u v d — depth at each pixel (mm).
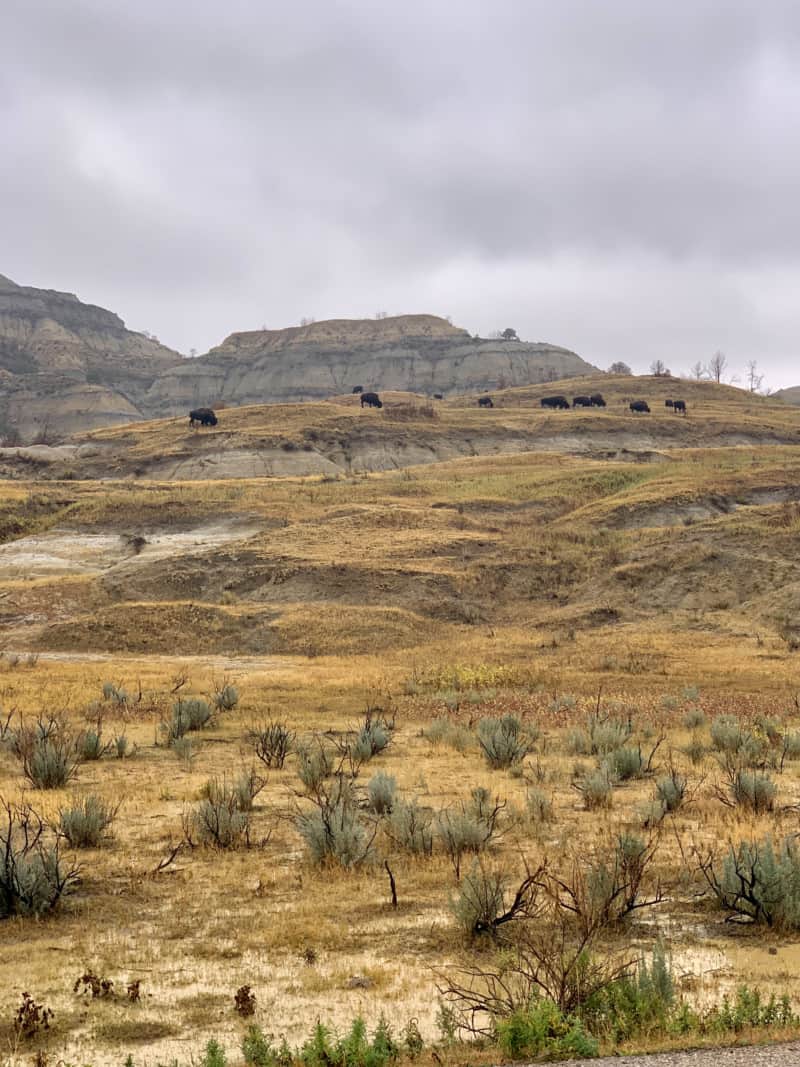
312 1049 6699
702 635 48438
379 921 10430
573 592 58156
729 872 10625
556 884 11312
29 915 10812
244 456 108812
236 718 31219
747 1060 5820
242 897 11453
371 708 33125
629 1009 7324
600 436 124250
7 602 58812
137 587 61031
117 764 22359
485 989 8273
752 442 125688
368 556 63000
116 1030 7605
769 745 23719
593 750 23484
